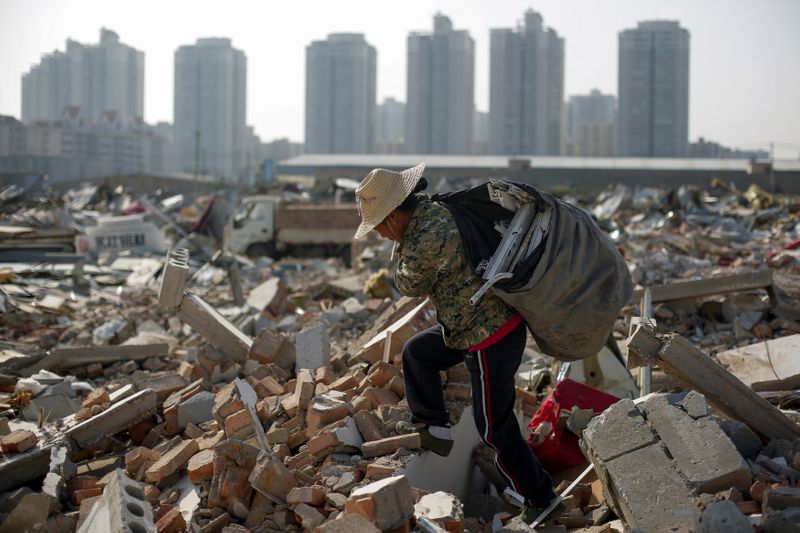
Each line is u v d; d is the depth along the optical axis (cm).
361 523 304
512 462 384
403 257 379
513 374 380
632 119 12462
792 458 388
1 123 10644
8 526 348
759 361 611
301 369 586
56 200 3412
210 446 446
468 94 13188
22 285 1314
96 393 549
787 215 2589
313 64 14238
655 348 434
